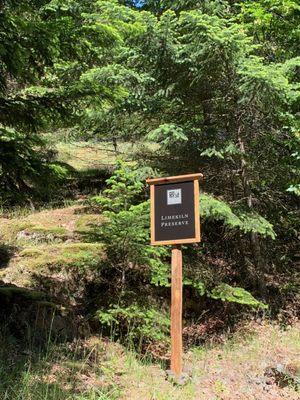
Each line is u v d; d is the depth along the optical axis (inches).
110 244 257.9
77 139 532.4
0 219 410.0
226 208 269.4
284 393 197.8
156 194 222.5
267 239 336.5
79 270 287.7
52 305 236.4
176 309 212.1
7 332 209.3
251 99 281.7
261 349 258.1
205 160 310.3
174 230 214.5
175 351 209.0
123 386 190.7
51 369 191.6
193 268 289.6
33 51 199.2
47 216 413.7
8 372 178.5
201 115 324.8
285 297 325.1
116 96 214.8
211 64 287.0
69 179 522.6
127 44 304.5
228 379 212.1
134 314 245.3
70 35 202.2
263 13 340.2
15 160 190.9
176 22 295.3
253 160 308.2
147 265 270.4
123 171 263.0
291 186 285.9
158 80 315.6
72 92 203.2
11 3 206.5
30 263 297.6
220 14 345.4
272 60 365.4
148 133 320.5
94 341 239.1
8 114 202.8
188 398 185.5
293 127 299.0
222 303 313.6
